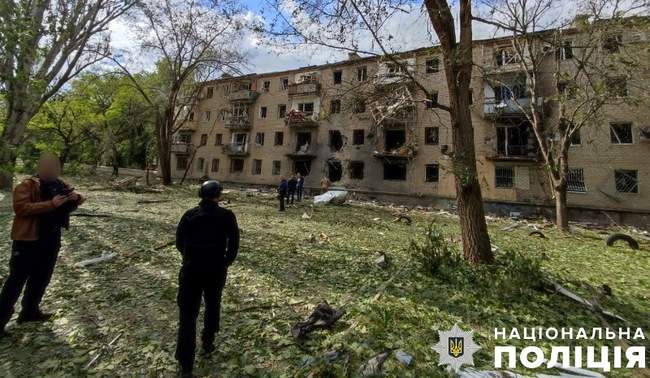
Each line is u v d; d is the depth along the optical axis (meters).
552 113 20.89
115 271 5.94
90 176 31.86
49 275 3.80
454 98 6.75
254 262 6.93
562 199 14.44
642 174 19.25
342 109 8.67
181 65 26.97
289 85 31.81
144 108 30.84
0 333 3.46
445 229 13.50
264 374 3.09
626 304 5.25
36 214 3.40
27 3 5.04
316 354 3.39
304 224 12.52
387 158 26.66
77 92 28.52
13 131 6.71
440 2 6.58
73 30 8.66
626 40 12.77
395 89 7.64
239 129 35.53
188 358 2.93
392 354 3.33
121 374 3.04
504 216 21.78
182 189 25.75
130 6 11.48
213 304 3.30
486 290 5.33
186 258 3.06
